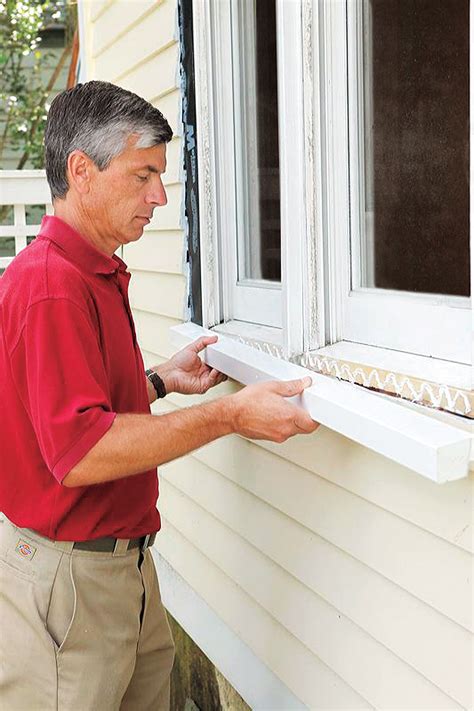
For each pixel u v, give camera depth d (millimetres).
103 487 1911
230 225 2539
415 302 1764
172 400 3068
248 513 2443
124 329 1978
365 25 1856
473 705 1604
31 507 1890
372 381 1757
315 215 1976
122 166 1851
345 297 1979
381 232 1876
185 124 2654
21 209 5047
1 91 9320
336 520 1980
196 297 2711
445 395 1549
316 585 2094
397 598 1795
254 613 2475
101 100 1829
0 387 1820
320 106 1943
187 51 2596
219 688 2961
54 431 1688
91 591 1928
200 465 2777
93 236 1921
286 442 2174
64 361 1715
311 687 2176
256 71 2334
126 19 3254
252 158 2426
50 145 1880
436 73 1711
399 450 1450
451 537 1607
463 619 1606
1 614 1947
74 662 1914
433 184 1725
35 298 1737
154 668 2299
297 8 1908
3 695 1950
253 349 2219
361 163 1914
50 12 9320
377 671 1888
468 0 1640
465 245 1661
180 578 3084
